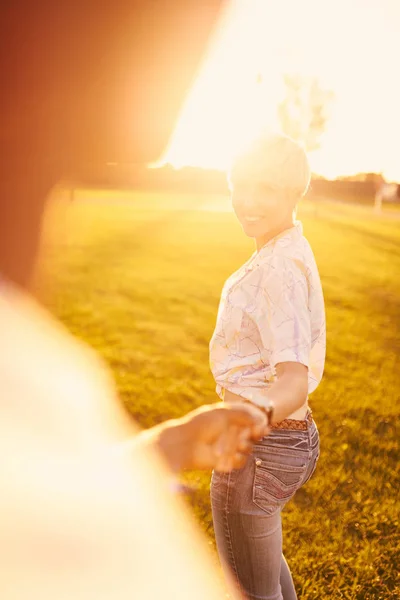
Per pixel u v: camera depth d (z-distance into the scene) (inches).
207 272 498.3
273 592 80.8
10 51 14.0
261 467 74.4
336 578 122.5
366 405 212.2
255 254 76.1
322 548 130.4
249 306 71.6
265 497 75.0
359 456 172.4
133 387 218.5
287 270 70.3
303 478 77.2
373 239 806.5
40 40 14.2
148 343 284.8
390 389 232.7
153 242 668.7
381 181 1501.0
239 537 77.5
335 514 144.1
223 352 76.5
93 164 15.7
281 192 73.4
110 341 285.0
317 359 77.8
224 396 77.9
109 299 374.0
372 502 149.3
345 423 194.2
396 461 172.7
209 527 134.1
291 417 75.1
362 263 586.2
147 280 445.1
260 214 74.2
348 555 130.0
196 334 304.7
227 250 636.1
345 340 309.3
